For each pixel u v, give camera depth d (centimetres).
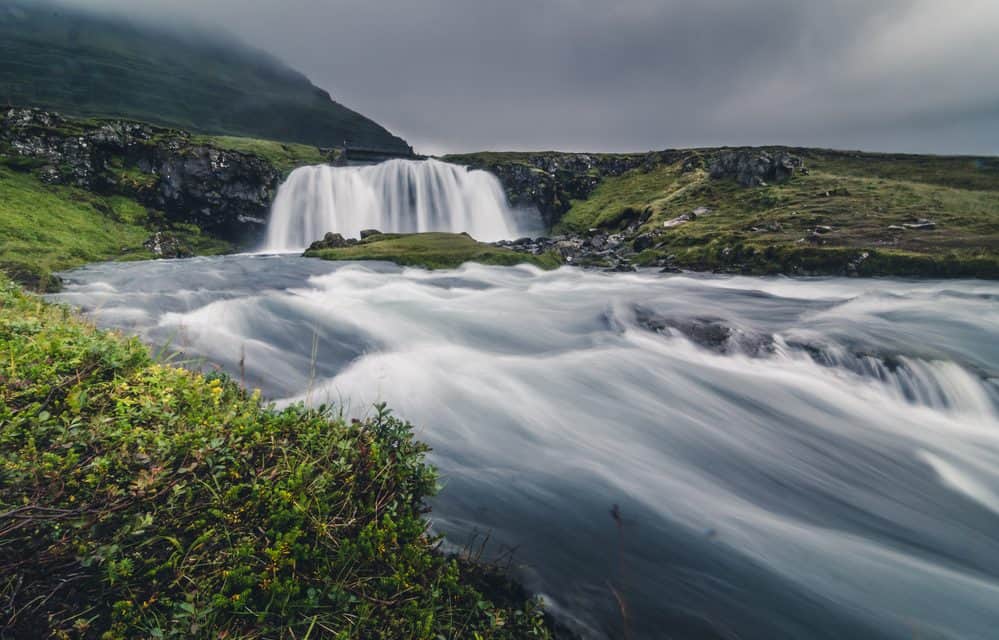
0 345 405
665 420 872
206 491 311
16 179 3047
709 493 655
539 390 945
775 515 628
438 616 299
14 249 2383
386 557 308
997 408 1002
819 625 446
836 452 822
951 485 748
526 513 538
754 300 1889
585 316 1563
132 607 239
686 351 1266
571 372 1055
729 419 907
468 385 936
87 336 477
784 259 2481
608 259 3198
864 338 1310
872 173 4841
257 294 1686
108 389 389
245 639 241
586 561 472
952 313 1562
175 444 329
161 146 3884
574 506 565
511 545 473
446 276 2311
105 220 3269
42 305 646
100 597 243
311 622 258
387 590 293
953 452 848
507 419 803
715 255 2767
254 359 1011
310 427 392
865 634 444
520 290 2055
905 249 2297
